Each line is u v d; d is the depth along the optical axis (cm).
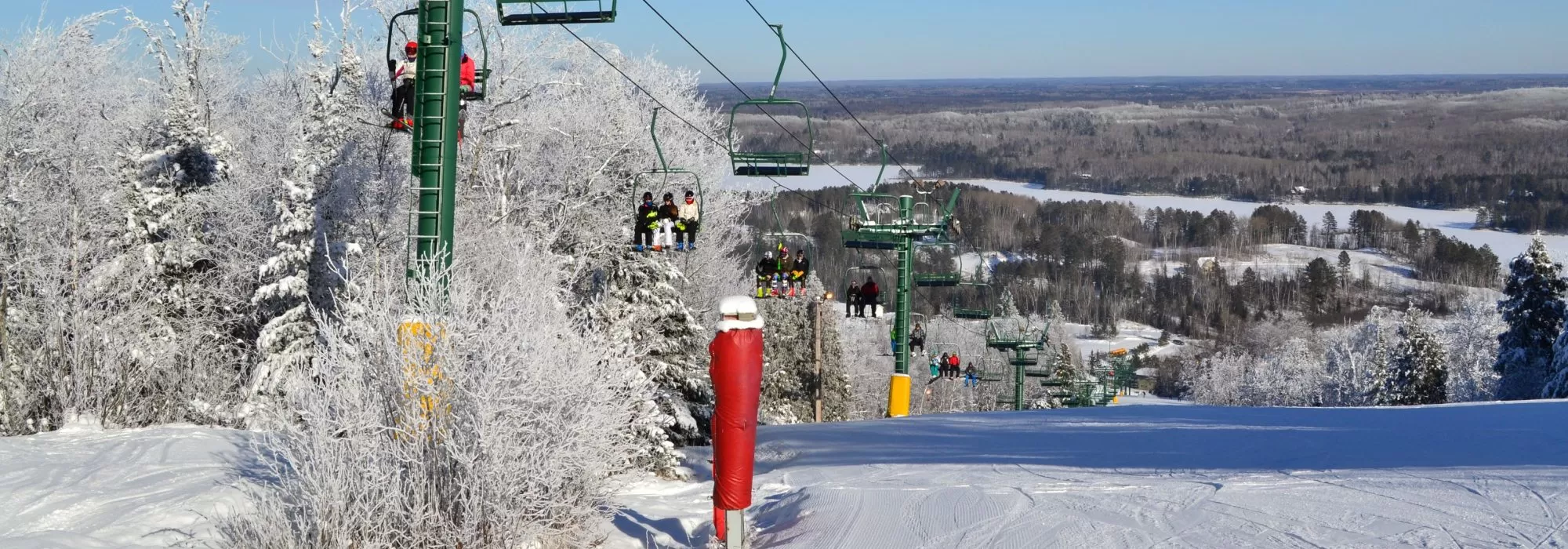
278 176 3017
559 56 3919
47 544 833
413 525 772
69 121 3369
